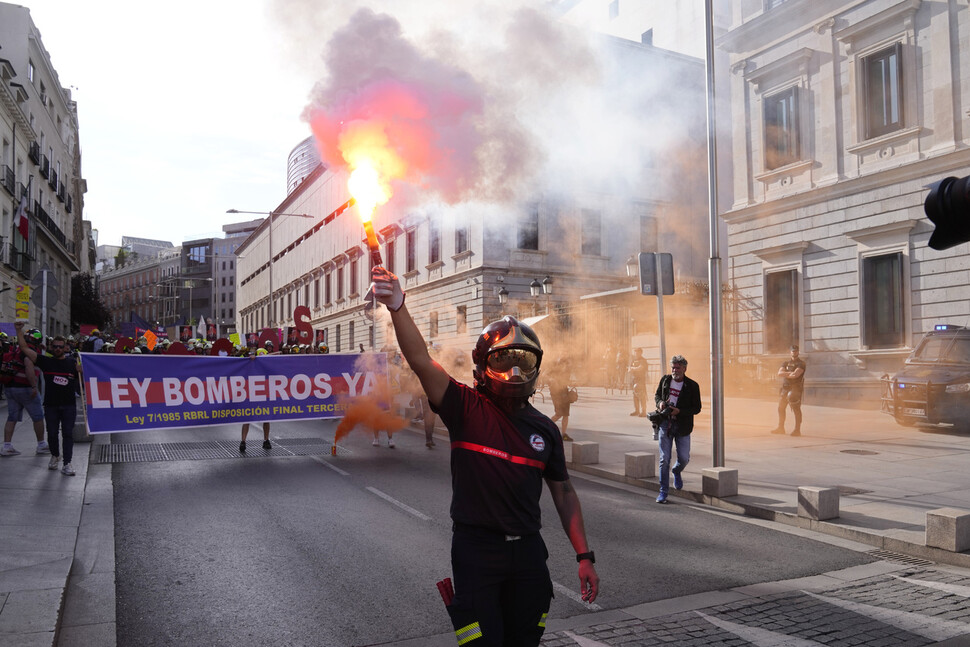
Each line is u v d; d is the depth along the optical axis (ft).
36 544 18.83
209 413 37.52
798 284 66.95
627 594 16.42
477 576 8.14
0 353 46.88
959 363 45.55
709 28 30.09
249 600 15.67
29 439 39.17
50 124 128.57
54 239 126.21
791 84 67.26
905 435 43.86
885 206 59.31
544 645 13.48
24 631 12.61
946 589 16.97
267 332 58.85
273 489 27.99
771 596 16.39
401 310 8.33
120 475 30.50
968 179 8.89
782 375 44.47
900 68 58.34
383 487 28.63
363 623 14.42
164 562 18.35
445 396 8.46
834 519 22.71
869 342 61.00
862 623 14.71
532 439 8.48
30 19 111.96
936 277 55.88
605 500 27.40
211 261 364.99
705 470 26.86
